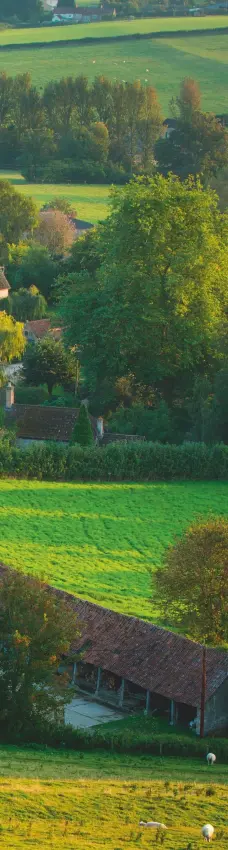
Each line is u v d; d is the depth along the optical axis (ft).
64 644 193.67
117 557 298.15
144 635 220.43
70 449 364.38
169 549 221.25
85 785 160.15
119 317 420.36
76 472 363.56
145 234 417.69
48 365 471.21
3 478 359.46
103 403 437.17
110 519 329.52
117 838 138.82
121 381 439.22
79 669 223.92
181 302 421.18
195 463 370.53
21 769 166.91
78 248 586.45
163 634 219.20
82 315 433.07
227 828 147.13
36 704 192.75
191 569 211.00
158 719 209.97
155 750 192.03
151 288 414.21
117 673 215.10
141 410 411.75
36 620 192.65
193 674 208.64
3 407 410.31
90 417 405.18
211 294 427.33
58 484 358.23
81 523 325.21
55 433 395.96
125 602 257.14
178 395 434.30
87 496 348.59
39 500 341.82
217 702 204.85
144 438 396.78
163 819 149.07
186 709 207.51
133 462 366.43
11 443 377.71
